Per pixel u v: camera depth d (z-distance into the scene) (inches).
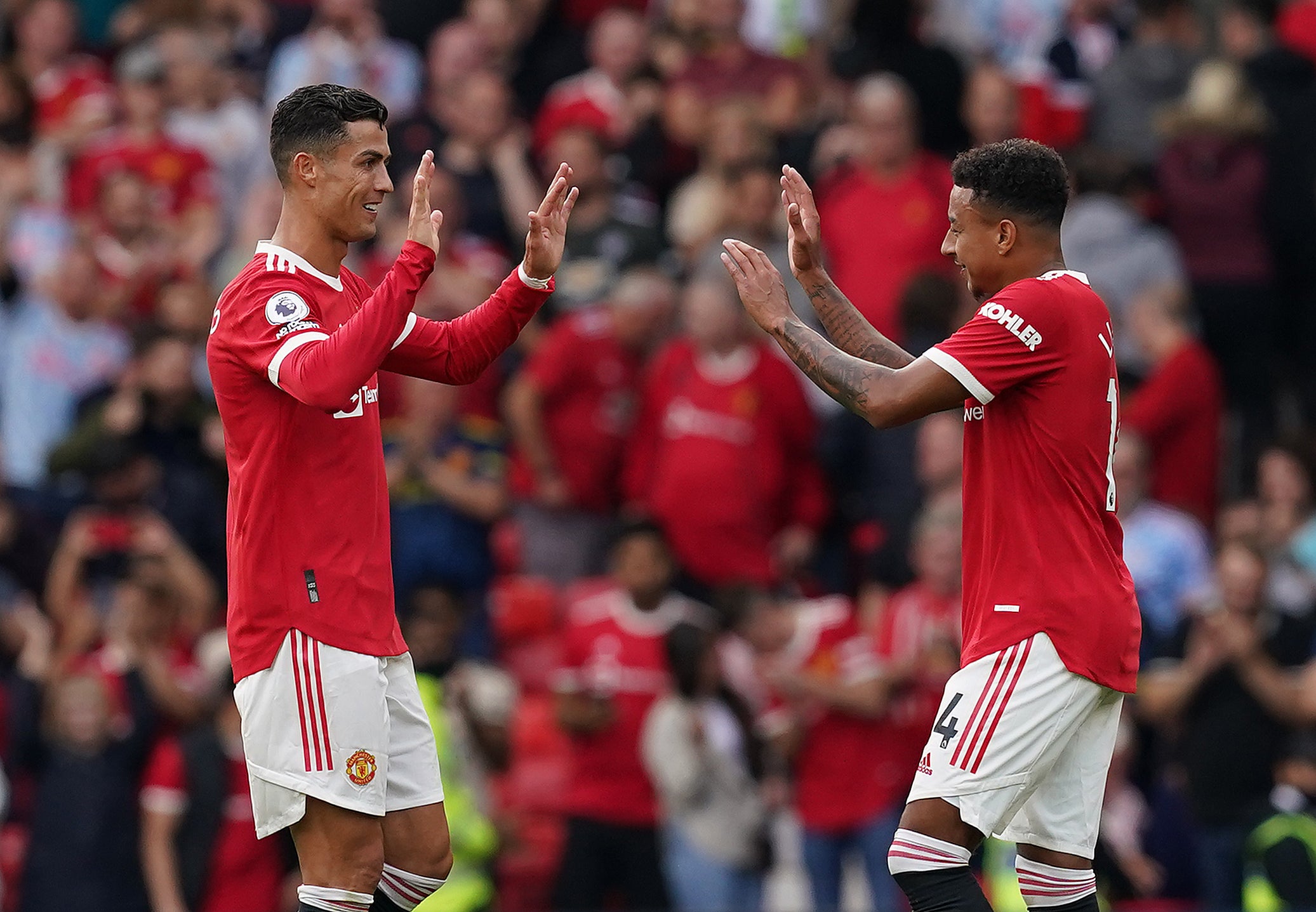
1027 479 729.0
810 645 1323.8
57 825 1284.4
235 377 714.8
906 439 1485.0
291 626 715.4
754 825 1318.9
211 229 1780.3
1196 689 1285.7
